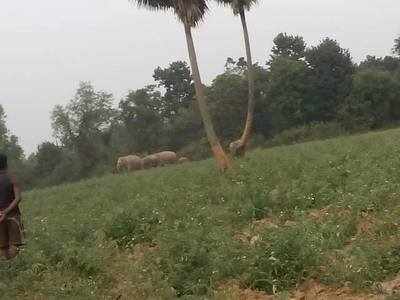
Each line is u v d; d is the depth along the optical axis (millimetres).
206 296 6188
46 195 25109
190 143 70500
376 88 55438
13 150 68375
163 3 21484
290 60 60906
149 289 6531
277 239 6711
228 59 68562
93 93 71062
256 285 6305
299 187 11078
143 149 73188
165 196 13242
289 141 54688
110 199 16406
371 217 8195
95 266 7727
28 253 8570
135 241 9398
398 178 10422
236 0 24719
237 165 19203
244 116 64062
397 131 30828
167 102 83812
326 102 60000
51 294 6809
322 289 5977
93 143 69688
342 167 13086
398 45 75562
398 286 5641
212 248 7469
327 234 7547
